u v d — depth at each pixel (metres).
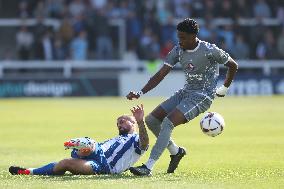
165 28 98.44
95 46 99.62
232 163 34.66
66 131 52.12
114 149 29.48
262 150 40.19
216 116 30.69
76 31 98.06
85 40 97.94
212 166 33.50
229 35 99.75
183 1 102.00
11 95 92.50
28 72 98.50
